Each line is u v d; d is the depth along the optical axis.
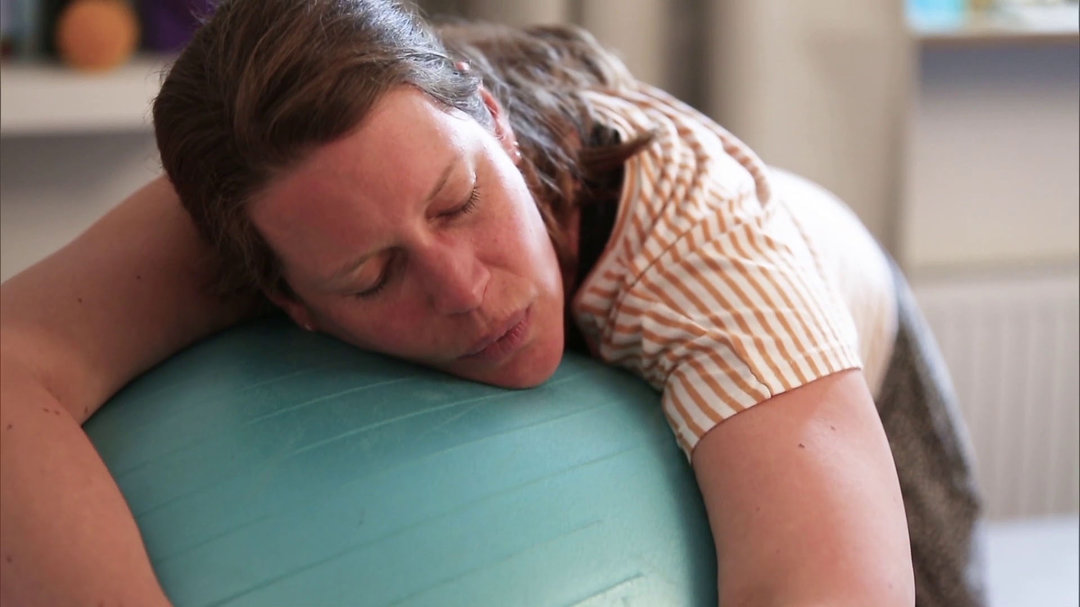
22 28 1.21
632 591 0.54
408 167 0.53
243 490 0.56
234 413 0.61
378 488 0.55
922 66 1.51
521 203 0.59
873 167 1.32
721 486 0.56
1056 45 1.51
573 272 0.69
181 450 0.59
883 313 0.83
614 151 0.70
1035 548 1.19
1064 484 1.59
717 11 1.27
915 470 0.83
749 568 0.53
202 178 0.58
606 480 0.57
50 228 1.30
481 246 0.57
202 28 0.59
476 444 0.58
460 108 0.57
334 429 0.58
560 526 0.55
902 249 1.36
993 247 1.59
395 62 0.54
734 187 0.68
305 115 0.52
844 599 0.50
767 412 0.57
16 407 0.55
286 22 0.54
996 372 1.55
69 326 0.62
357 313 0.59
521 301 0.59
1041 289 1.54
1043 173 1.58
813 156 1.30
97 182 1.30
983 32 1.44
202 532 0.55
